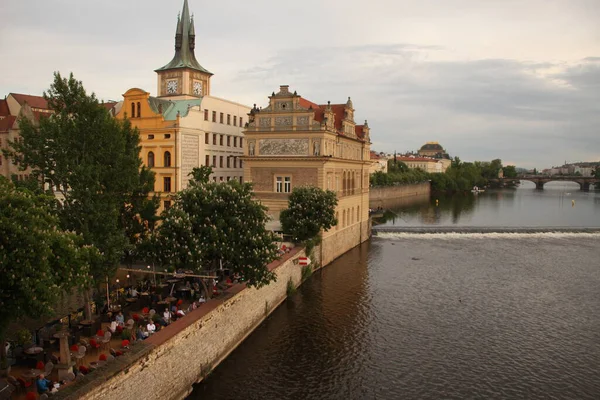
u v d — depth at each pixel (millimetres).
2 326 22922
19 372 26172
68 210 33938
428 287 59719
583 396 34156
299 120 68250
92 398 23094
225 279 44469
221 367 36250
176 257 35656
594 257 79812
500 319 48781
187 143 72062
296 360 38062
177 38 90562
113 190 35688
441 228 104812
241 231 38312
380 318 48062
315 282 60469
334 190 73188
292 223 60562
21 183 33594
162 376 28984
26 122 34188
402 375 36406
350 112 83812
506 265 73062
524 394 34281
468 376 36625
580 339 43969
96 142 34625
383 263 72562
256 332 43375
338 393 33469
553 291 59031
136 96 71875
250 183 40875
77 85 35000
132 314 34656
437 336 43969
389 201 189125
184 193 39031
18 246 22203
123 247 35281
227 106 84688
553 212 157625
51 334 30359
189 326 32031
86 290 32562
